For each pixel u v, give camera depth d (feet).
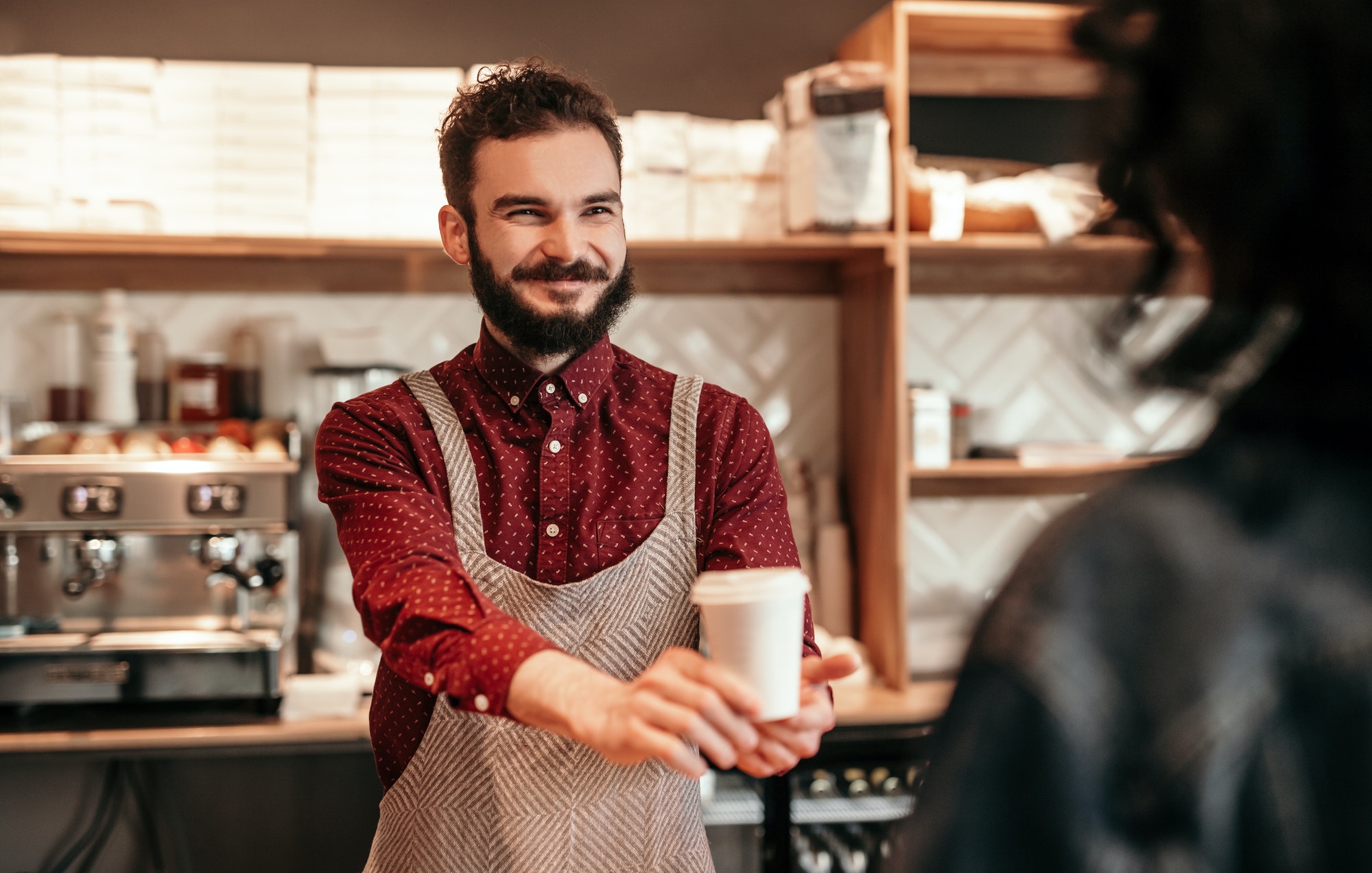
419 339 9.19
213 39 8.89
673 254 8.75
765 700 2.72
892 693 8.32
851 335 9.37
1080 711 1.40
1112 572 1.48
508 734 4.10
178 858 8.93
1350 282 1.37
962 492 9.78
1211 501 1.49
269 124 8.14
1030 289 9.84
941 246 8.41
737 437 4.48
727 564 4.18
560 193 4.09
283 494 7.81
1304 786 1.34
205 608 8.00
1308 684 1.37
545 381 4.35
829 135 8.23
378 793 9.16
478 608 3.27
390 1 9.07
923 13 8.38
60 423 8.55
